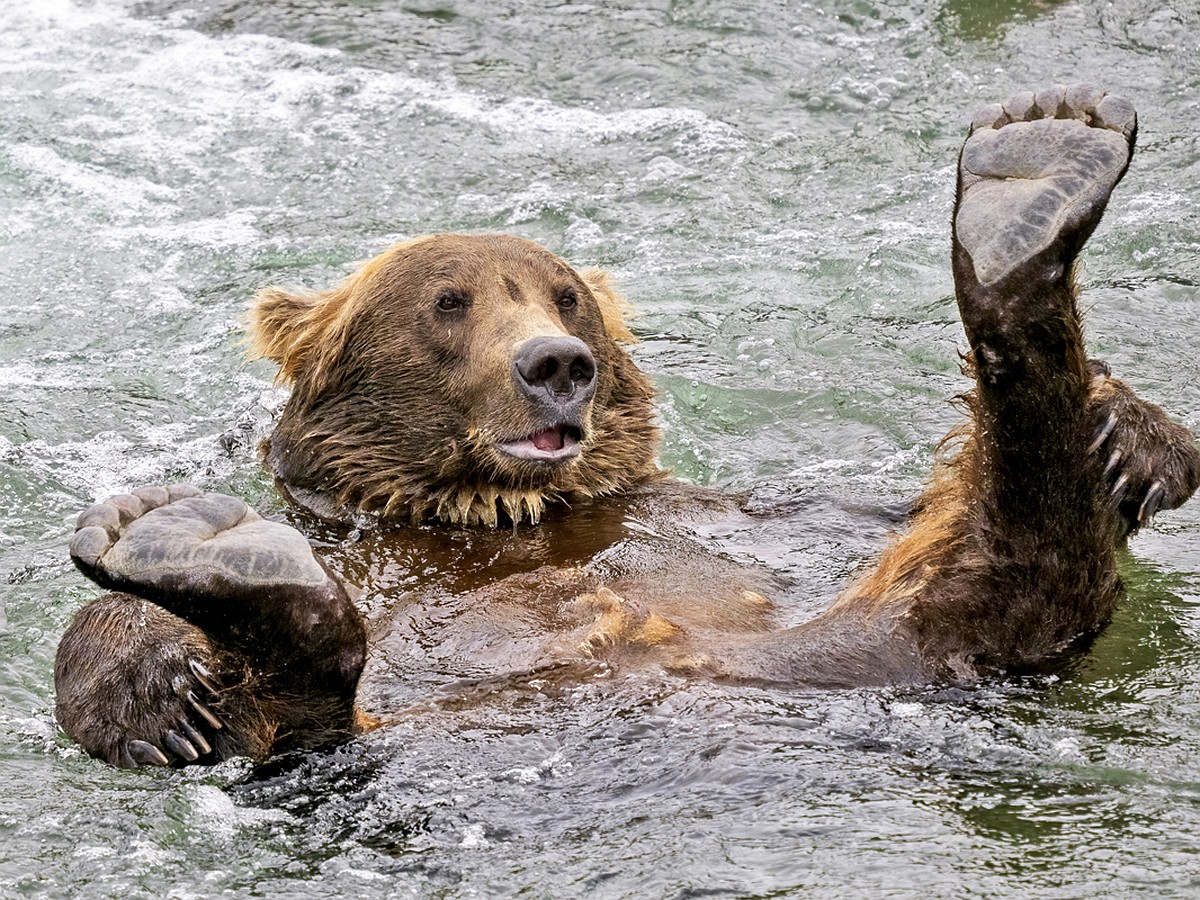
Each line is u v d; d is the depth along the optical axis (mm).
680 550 11070
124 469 13555
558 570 10695
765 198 19391
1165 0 23188
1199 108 20688
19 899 7570
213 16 24797
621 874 7449
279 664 8336
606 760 8469
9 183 19953
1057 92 9164
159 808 8273
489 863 7680
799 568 11172
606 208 19219
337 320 12086
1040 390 8664
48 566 11898
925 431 14117
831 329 16297
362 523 11844
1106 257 17484
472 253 11844
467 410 11523
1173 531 11898
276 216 19250
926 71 21891
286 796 8391
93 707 8797
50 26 24672
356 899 7445
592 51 23031
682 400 14945
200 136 21141
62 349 16266
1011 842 7496
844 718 8672
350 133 21203
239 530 8250
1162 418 9906
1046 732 8594
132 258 18297
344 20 24297
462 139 21000
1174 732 8609
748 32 23109
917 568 9188
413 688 9383
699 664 9062
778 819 7801
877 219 18750
